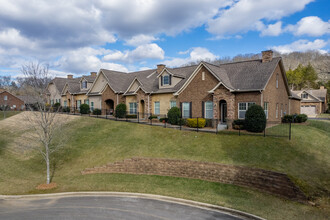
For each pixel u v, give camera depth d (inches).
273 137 671.1
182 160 580.1
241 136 700.7
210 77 943.7
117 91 1321.4
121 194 473.1
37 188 517.0
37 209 407.2
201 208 401.1
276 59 936.3
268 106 898.7
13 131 1059.3
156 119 1112.2
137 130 890.7
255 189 469.1
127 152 694.5
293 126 920.9
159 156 634.2
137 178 564.1
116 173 610.2
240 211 378.6
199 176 549.6
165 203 424.8
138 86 1245.1
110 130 925.8
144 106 1203.2
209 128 884.6
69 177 591.5
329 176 476.1
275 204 403.5
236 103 877.8
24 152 784.9
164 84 1128.2
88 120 1120.2
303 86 2795.3
